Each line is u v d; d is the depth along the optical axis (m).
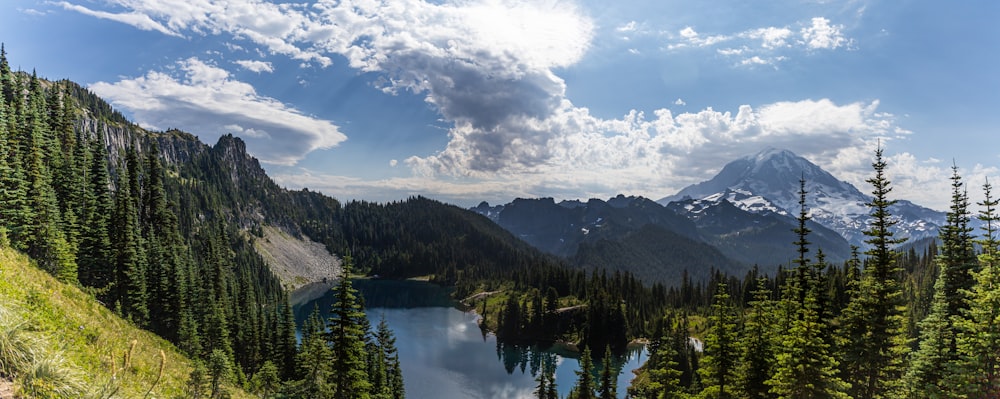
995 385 25.94
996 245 27.17
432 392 112.38
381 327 86.06
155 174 111.38
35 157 65.50
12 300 14.02
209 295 91.62
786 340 28.55
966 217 32.19
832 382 27.41
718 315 36.16
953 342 29.38
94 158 85.00
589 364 63.53
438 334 176.38
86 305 27.94
